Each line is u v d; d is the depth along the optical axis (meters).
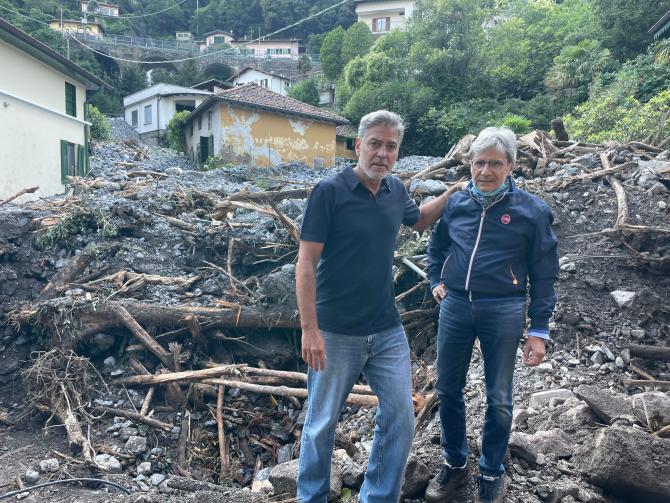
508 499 2.93
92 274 6.62
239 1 67.81
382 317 2.62
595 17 25.88
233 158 21.09
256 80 44.16
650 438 2.99
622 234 5.81
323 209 2.49
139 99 35.34
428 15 27.28
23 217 7.57
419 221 2.92
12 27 12.12
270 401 5.52
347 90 29.55
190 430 5.25
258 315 5.82
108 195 9.00
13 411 5.63
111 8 60.31
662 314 5.13
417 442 3.60
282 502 3.14
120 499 3.62
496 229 2.68
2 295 6.63
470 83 26.88
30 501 4.07
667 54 16.66
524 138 8.55
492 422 2.75
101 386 5.62
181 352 5.86
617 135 12.73
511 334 2.65
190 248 7.14
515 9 32.91
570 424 3.70
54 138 15.11
